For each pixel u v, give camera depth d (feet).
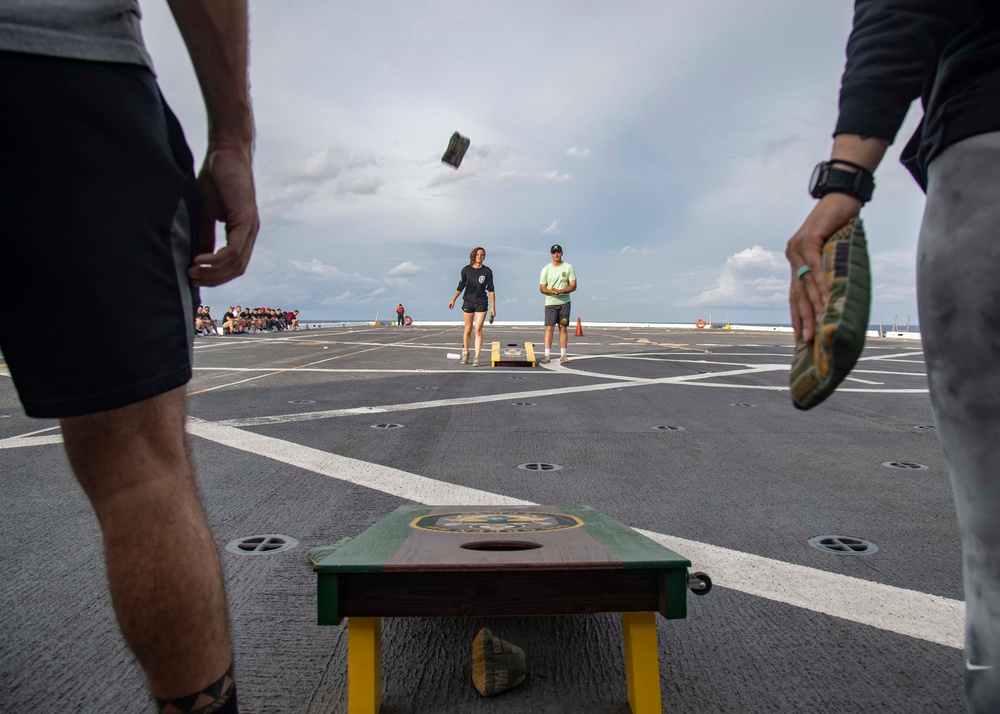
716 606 7.30
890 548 9.20
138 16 3.57
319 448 15.56
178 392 3.70
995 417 3.03
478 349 38.42
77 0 3.26
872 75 3.17
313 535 9.53
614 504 11.22
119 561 3.33
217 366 36.81
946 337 3.16
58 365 3.20
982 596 3.08
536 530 5.95
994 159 3.02
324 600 4.78
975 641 3.12
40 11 3.16
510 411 21.42
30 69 3.13
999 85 3.04
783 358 44.60
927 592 7.71
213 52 3.72
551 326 40.47
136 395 3.30
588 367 37.24
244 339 68.95
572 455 15.10
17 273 3.17
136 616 3.31
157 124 3.53
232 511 10.64
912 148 3.75
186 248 3.69
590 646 6.45
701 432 18.12
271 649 6.31
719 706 5.42
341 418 19.81
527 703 5.45
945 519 10.56
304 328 117.39
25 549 8.90
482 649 5.69
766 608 7.26
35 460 14.10
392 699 5.50
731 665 6.08
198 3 3.60
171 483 3.49
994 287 3.00
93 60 3.26
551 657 6.23
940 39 3.16
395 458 14.60
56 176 3.15
